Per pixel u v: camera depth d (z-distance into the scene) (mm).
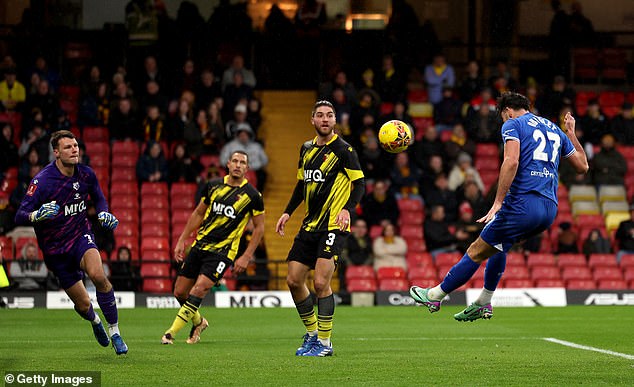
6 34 80625
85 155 64125
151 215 65375
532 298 60656
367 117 69750
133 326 44062
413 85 82750
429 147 69312
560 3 86375
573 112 76062
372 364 26859
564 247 65312
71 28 80625
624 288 62656
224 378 23781
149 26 80188
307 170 28984
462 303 60375
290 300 59000
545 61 85500
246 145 68438
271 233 69188
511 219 26516
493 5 85375
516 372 25109
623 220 66125
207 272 34062
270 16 80562
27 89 74250
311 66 82438
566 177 71625
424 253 64938
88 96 72438
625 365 26812
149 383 22891
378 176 68812
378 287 62438
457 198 66250
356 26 83625
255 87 82188
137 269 61562
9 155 67688
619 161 71625
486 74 85250
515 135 26359
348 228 28406
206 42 81125
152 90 72875
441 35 85812
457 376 24297
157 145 67250
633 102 83312
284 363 27031
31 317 48969
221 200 34188
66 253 27500
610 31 85062
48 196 27141
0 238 60594
